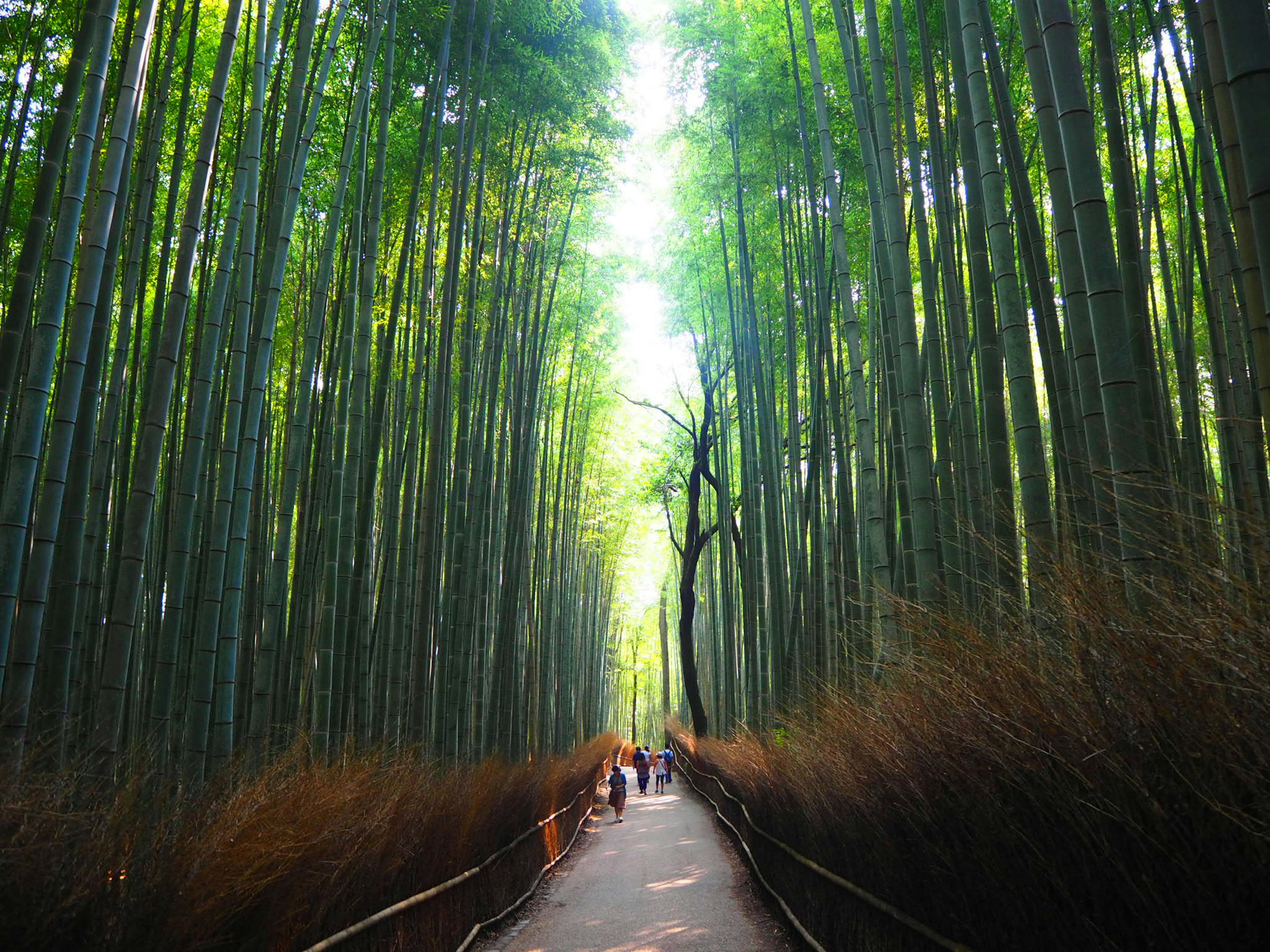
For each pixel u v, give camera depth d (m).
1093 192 2.95
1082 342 3.19
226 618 4.87
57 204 7.08
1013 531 3.84
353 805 3.60
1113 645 1.95
